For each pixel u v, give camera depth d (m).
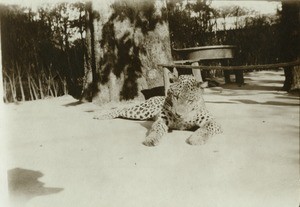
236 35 8.23
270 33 8.11
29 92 7.49
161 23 6.57
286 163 3.23
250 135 3.98
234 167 3.20
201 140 3.83
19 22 7.45
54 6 7.75
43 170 3.26
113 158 3.53
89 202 2.70
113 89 6.32
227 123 4.51
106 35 6.32
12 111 5.78
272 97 6.14
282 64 4.76
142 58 6.45
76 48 7.93
